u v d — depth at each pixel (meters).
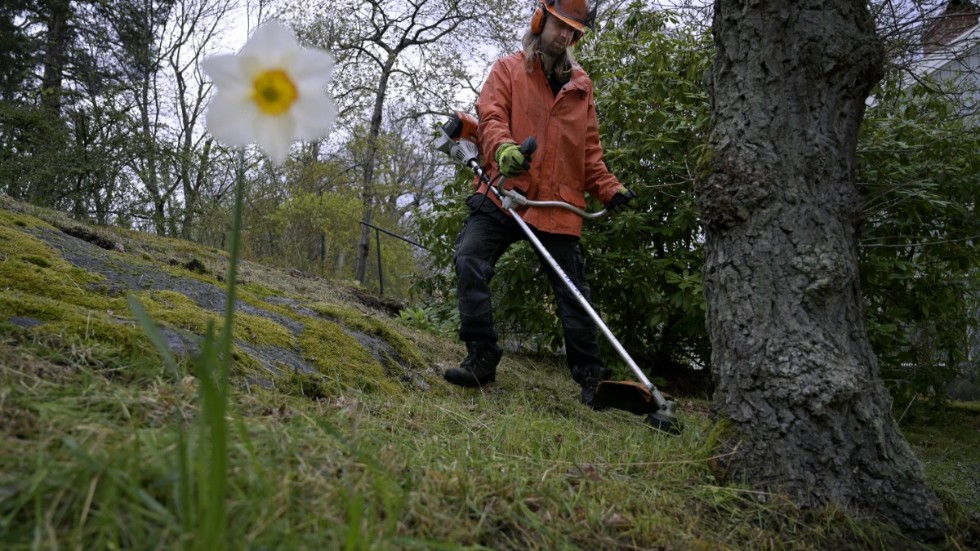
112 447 1.14
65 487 1.02
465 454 1.84
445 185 5.45
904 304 4.70
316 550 1.07
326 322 3.39
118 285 2.82
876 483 2.01
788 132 2.19
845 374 2.05
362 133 15.70
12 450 1.11
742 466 2.09
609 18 5.53
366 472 1.38
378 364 3.16
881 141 4.21
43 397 1.41
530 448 2.12
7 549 0.90
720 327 2.24
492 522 1.48
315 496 1.26
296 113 0.95
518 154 3.00
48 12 15.08
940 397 4.77
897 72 3.62
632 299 4.81
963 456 3.72
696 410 4.13
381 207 16.88
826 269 2.11
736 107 2.26
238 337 2.67
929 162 4.18
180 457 0.98
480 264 3.36
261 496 1.14
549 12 3.22
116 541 0.93
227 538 0.99
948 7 3.25
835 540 1.89
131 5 15.69
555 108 3.33
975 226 4.42
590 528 1.59
